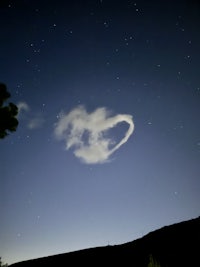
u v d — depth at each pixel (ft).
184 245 67.10
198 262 58.23
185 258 61.57
